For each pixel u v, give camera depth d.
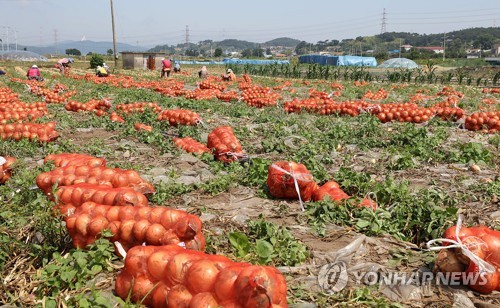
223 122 15.68
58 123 14.30
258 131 13.91
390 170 9.28
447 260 4.65
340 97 26.64
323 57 92.62
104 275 4.72
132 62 59.88
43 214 5.81
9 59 83.94
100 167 6.98
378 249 5.43
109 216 5.20
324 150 10.78
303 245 5.46
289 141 11.80
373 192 6.96
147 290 4.14
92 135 13.08
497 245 4.54
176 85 28.50
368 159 10.11
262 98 20.94
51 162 8.23
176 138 11.48
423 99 24.44
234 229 6.07
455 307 4.32
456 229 4.71
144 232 5.00
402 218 6.24
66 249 5.43
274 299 3.64
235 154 9.70
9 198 7.08
